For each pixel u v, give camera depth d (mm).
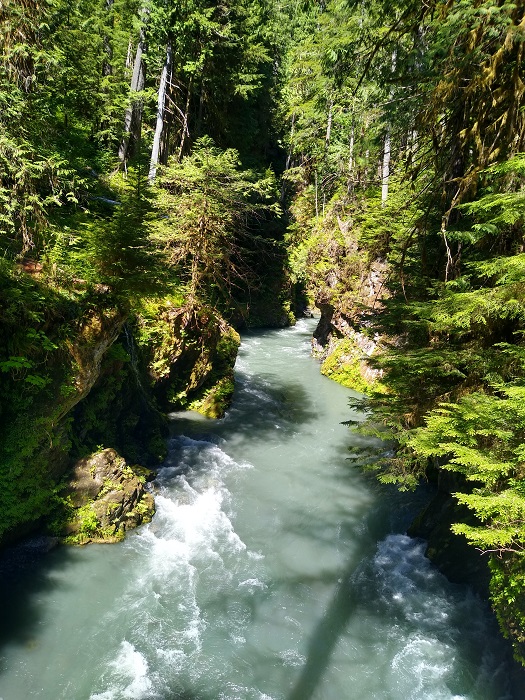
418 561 8383
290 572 7938
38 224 7910
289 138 31344
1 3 7109
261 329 28188
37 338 6977
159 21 14367
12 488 6859
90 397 8906
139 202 8578
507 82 5871
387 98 7766
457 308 5383
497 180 5836
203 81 18188
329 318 21391
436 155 7430
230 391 14648
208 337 13523
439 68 6262
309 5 8750
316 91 12672
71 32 10438
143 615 6656
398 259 12078
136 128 15719
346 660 6316
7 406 6832
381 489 10703
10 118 7238
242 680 5887
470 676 6125
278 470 11281
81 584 6992
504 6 4723
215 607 7000
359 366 17734
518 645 5266
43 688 5395
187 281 13781
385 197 16891
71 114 13586
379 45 7258
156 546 8086
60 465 7754
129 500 8414
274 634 6652
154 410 11766
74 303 7879
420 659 6367
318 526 9289
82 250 8500
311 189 29812
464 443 4582
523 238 5711
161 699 5527
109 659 5922
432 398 6453
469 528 3713
